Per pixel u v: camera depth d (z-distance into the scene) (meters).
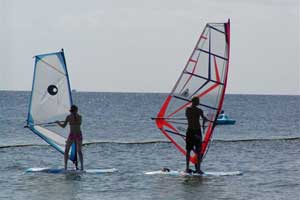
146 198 48.19
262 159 77.44
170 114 62.69
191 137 59.44
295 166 69.75
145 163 71.44
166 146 94.06
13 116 188.75
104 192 50.62
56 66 63.59
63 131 63.28
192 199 48.00
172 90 62.59
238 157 79.62
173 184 54.53
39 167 66.19
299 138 116.31
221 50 62.09
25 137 111.81
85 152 83.56
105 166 67.94
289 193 51.06
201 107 62.41
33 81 63.59
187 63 62.44
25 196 48.69
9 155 78.00
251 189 52.69
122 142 102.81
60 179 56.84
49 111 63.59
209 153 84.62
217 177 59.03
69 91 63.56
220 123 162.12
